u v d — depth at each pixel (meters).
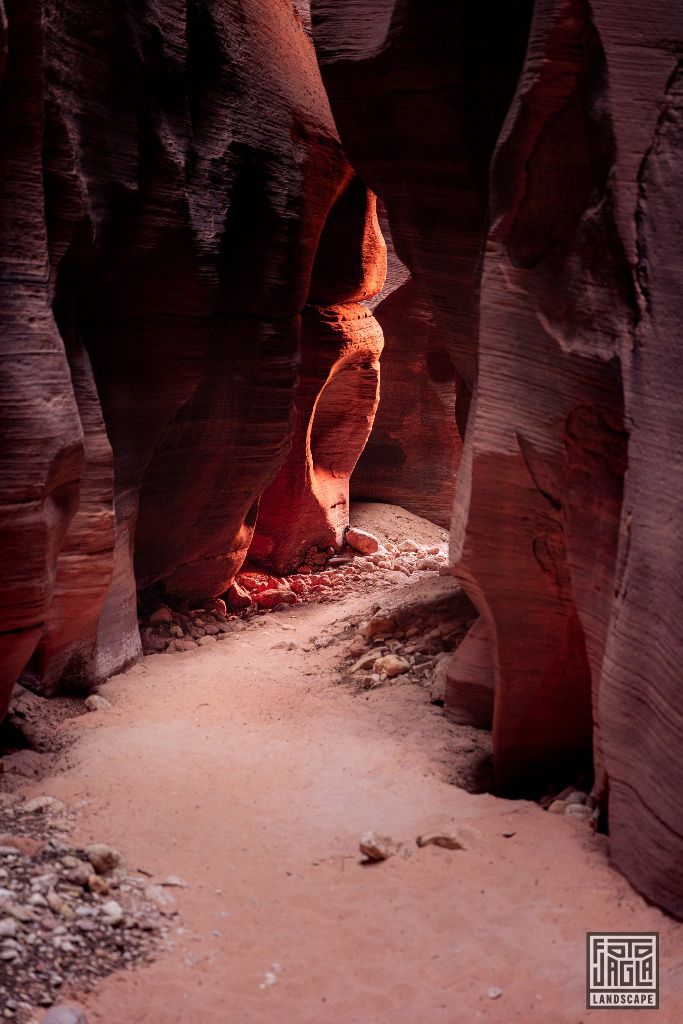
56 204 5.75
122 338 6.98
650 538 4.29
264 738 6.22
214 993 3.60
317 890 4.39
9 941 3.66
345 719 6.61
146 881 4.33
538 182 4.96
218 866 4.54
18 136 5.17
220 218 7.59
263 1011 3.52
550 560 5.28
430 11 6.05
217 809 5.09
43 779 5.48
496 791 5.82
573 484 4.90
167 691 7.16
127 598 7.61
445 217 6.47
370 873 4.52
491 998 3.62
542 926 4.06
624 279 4.61
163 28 6.92
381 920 4.16
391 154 6.59
